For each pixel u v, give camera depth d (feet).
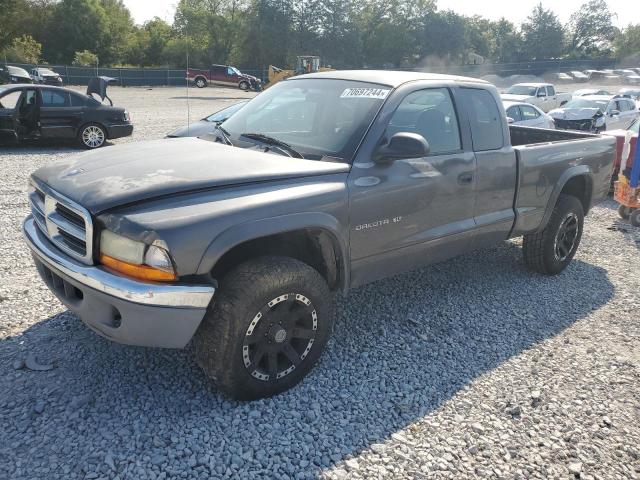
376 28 244.01
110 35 231.91
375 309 14.65
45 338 11.92
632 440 9.86
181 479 8.22
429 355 12.40
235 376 9.66
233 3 225.97
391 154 11.07
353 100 12.35
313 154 11.50
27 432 8.98
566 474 8.93
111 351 11.55
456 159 13.17
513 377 11.68
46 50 224.74
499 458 9.18
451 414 10.27
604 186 19.08
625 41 333.01
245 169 10.21
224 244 8.99
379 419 9.98
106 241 8.95
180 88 142.72
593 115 54.65
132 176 9.86
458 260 19.04
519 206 15.44
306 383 10.93
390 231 11.92
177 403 9.99
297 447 9.08
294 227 9.82
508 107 44.01
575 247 18.28
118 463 8.43
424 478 8.61
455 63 251.80
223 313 9.37
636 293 16.92
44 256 10.00
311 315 10.48
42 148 41.70
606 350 13.12
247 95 119.14
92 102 42.42
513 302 15.67
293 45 219.61
